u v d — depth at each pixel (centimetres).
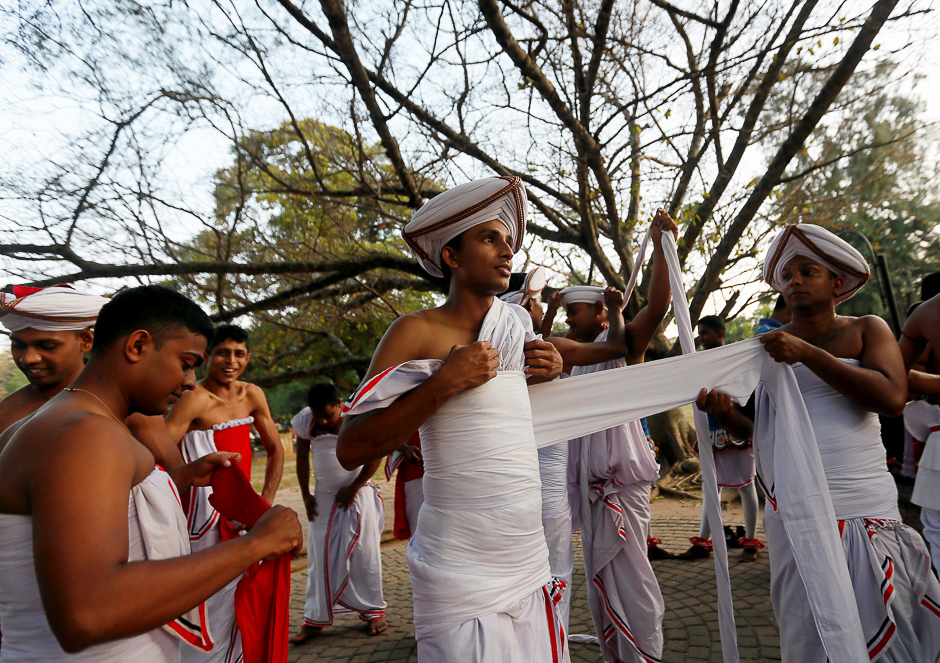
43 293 222
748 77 796
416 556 174
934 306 309
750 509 505
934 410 304
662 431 924
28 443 121
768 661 325
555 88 764
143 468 143
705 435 235
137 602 111
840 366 225
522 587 169
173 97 636
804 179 945
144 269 751
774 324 351
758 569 478
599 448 325
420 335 179
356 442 168
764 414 253
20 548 126
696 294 871
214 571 127
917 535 235
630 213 1000
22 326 220
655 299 269
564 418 223
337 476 439
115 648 133
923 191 1112
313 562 437
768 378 239
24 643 129
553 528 329
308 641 425
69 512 110
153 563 119
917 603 229
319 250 854
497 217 181
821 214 918
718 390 235
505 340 179
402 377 165
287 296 891
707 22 786
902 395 228
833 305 257
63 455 114
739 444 503
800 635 231
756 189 804
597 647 367
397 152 762
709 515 235
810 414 245
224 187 794
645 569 318
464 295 185
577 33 725
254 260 814
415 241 189
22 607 128
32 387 233
